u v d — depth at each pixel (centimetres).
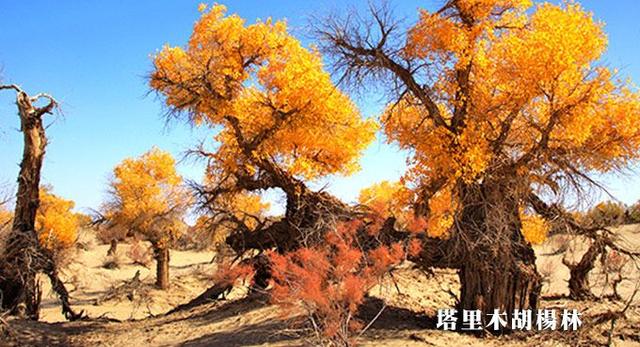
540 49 1307
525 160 1412
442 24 1444
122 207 3769
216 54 2028
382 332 1473
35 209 2056
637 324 1552
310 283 1088
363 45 1523
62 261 3053
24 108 2008
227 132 2212
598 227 1581
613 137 1409
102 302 3291
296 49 2080
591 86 1335
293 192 2112
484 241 1440
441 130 1457
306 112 2036
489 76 1442
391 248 1391
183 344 1582
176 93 2058
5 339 1616
